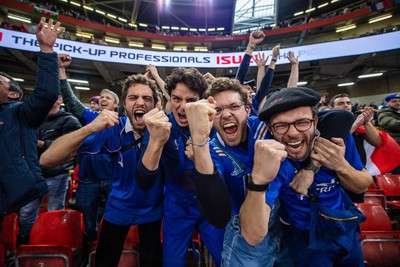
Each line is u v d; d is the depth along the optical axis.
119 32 16.56
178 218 1.28
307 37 16.75
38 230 1.63
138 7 18.55
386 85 12.80
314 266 0.98
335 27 15.52
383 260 1.57
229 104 1.02
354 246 1.01
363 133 2.27
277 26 18.02
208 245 1.27
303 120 0.86
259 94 2.08
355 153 1.07
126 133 1.36
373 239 1.59
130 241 1.71
